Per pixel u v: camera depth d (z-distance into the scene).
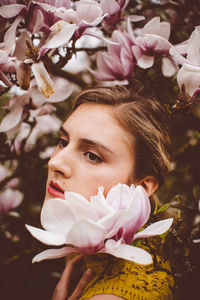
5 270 1.92
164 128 1.31
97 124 1.16
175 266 1.20
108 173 1.14
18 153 1.71
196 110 1.72
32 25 1.15
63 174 1.12
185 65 1.08
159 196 1.75
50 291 1.96
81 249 0.85
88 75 2.05
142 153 1.21
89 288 1.08
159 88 1.67
